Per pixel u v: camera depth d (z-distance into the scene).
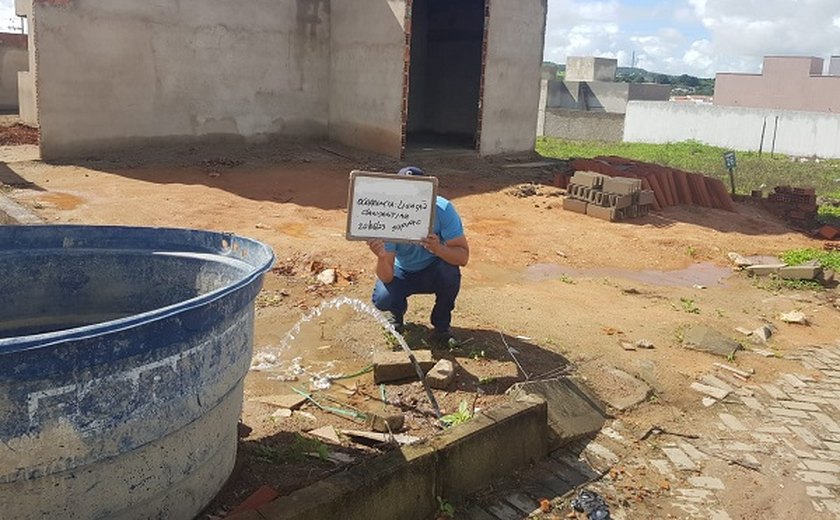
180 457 2.78
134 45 13.86
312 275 7.42
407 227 4.52
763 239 11.52
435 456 3.55
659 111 34.19
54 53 12.90
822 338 6.82
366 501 3.23
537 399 4.23
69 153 13.40
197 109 14.98
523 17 17.02
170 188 11.67
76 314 3.70
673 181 13.77
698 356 5.96
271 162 14.45
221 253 3.70
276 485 3.45
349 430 4.11
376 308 5.69
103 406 2.39
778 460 4.41
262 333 5.70
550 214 12.03
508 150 17.48
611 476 4.10
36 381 2.22
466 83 20.73
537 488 3.91
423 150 16.84
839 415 5.09
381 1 15.38
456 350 5.39
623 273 9.04
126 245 3.73
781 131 31.08
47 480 2.35
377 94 15.84
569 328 6.28
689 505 3.87
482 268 8.65
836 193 17.59
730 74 47.84
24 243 3.57
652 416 4.83
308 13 16.42
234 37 15.27
